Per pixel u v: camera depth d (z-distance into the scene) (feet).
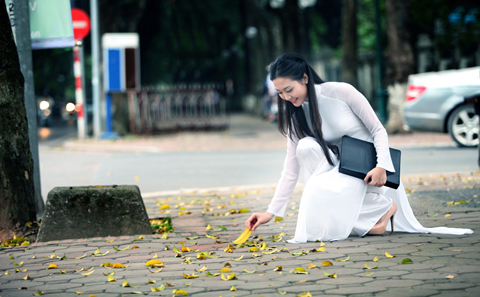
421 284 11.08
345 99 14.52
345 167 14.57
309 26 121.08
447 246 13.76
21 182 18.16
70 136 70.74
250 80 137.28
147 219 17.49
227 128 72.74
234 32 144.87
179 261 13.94
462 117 40.63
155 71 131.85
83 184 31.35
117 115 65.46
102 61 64.64
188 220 19.48
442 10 67.21
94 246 16.01
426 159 35.29
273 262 13.32
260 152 44.98
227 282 11.88
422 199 21.03
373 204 15.01
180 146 51.85
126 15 69.77
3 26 17.83
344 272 12.19
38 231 17.34
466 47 68.08
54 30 22.49
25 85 21.53
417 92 42.04
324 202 14.74
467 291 10.53
